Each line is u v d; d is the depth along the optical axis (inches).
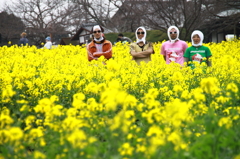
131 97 308.5
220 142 297.3
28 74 588.7
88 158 253.4
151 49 903.1
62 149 292.7
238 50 1440.7
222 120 292.5
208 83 359.6
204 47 839.7
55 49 1619.1
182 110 295.6
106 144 288.2
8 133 263.6
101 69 739.4
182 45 888.9
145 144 289.1
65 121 291.1
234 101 413.7
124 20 4082.2
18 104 469.4
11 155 276.2
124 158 262.8
